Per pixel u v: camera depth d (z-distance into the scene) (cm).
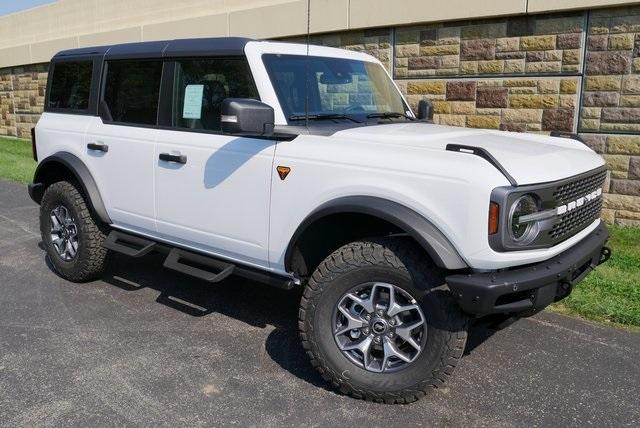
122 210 471
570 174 336
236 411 326
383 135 353
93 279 530
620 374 370
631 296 487
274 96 375
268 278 386
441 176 304
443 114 827
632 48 670
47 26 1645
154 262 592
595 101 704
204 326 438
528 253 307
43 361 379
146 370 370
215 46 407
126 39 1339
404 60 855
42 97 1677
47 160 515
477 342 416
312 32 945
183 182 417
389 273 321
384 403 336
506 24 754
